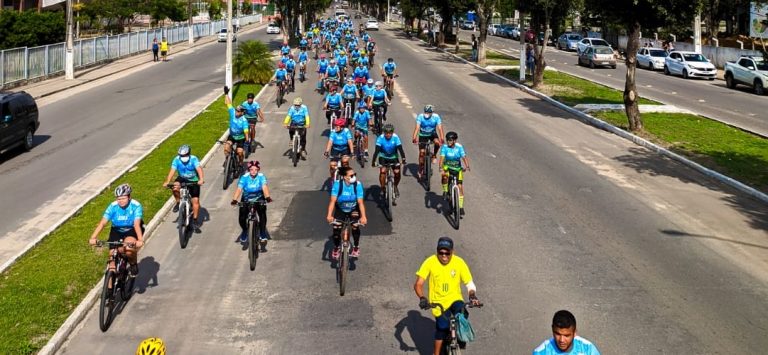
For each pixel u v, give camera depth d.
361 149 15.38
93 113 23.48
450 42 61.28
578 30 64.06
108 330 7.59
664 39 48.31
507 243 10.30
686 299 8.23
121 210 8.11
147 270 9.38
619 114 21.78
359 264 9.48
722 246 10.18
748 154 16.19
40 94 27.83
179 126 20.53
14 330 7.31
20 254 9.68
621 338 7.24
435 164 15.63
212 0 97.19
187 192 10.57
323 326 7.62
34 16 39.09
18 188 13.79
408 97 26.31
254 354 7.02
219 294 8.57
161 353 4.84
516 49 55.53
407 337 7.35
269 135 19.14
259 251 10.09
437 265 6.25
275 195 13.09
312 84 30.14
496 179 14.18
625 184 13.85
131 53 48.94
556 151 17.00
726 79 31.45
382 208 12.17
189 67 40.34
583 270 9.18
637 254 9.80
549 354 4.79
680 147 16.97
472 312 7.89
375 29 85.44
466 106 24.33
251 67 30.61
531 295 8.38
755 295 8.36
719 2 40.41
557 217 11.60
